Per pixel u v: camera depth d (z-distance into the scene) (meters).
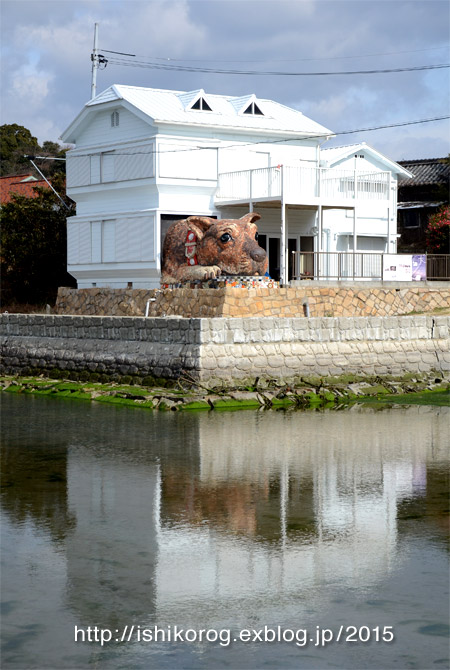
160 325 25.66
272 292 28.77
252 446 18.22
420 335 27.73
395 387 26.20
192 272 30.84
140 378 25.97
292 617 9.49
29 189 57.00
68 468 16.11
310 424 21.02
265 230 37.16
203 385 24.20
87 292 35.16
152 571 10.71
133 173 36.09
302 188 36.72
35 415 22.39
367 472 15.80
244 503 13.66
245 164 37.31
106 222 37.53
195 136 36.09
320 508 13.41
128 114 36.72
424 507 13.48
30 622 9.41
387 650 8.82
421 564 10.96
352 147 41.56
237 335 24.86
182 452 17.56
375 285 32.88
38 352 29.53
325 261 38.22
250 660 8.63
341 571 10.71
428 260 34.84
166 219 35.31
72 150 39.28
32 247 42.06
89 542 11.77
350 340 26.55
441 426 20.78
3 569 10.80
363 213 39.69
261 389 24.67
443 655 8.73
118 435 19.45
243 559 11.11
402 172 43.41
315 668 8.48
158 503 13.65
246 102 38.00
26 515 13.02
